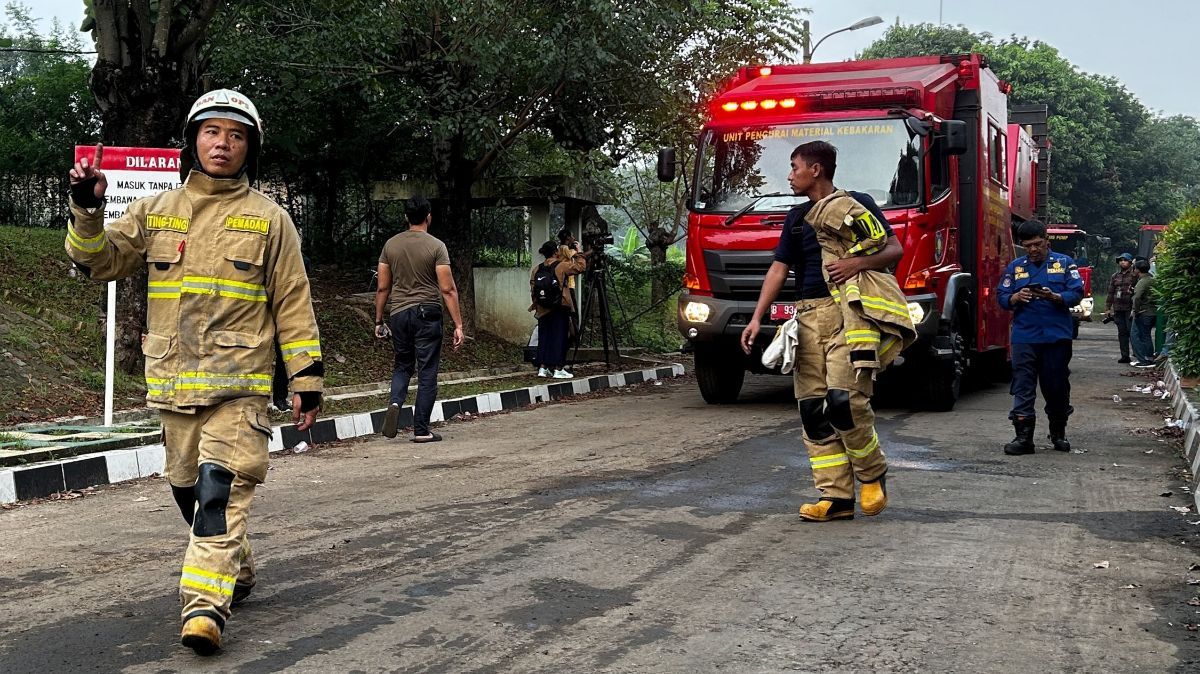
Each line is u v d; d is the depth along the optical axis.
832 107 12.20
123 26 11.57
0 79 19.62
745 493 7.30
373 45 15.68
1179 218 14.98
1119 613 4.59
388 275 10.11
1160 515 6.57
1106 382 16.64
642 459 8.84
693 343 12.48
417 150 19.58
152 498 7.42
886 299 6.18
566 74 15.62
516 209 20.84
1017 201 17.00
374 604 4.70
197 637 3.90
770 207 12.09
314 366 4.26
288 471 8.40
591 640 4.22
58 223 18.59
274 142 18.11
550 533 6.07
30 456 7.88
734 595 4.83
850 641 4.21
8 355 10.80
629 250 34.53
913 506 6.85
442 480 7.90
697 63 19.41
